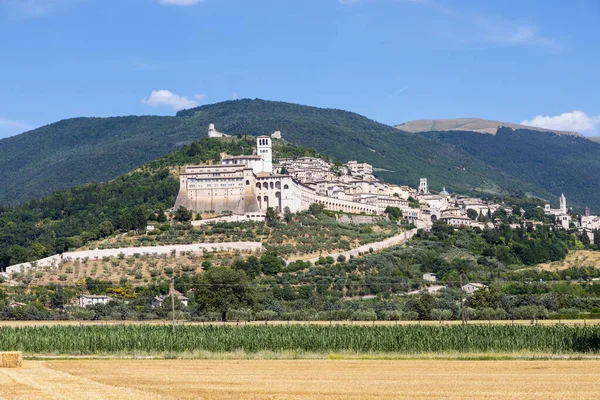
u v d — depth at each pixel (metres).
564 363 120.88
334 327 153.00
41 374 104.94
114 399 83.38
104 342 142.38
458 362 124.19
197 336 143.50
